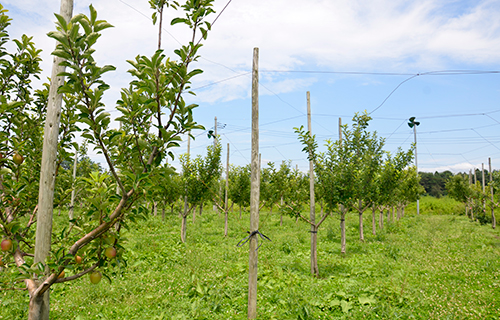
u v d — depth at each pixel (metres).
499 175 20.23
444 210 32.47
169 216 21.66
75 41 2.53
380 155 13.57
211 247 11.08
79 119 2.64
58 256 2.75
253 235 5.43
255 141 5.59
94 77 2.71
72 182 4.55
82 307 5.47
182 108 3.07
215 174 13.47
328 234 14.38
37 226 2.98
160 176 3.12
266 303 5.80
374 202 14.80
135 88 3.25
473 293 6.44
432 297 6.07
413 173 21.83
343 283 7.17
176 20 3.00
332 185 8.52
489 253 10.38
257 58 5.73
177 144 3.09
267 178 18.94
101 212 2.90
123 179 3.41
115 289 6.30
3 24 4.53
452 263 9.13
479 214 22.94
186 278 7.20
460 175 24.72
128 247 9.99
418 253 10.37
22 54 4.82
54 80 3.11
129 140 3.23
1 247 3.09
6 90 4.53
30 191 4.02
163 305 5.73
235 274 7.64
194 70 2.95
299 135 8.45
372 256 10.13
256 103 5.66
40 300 2.93
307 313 5.20
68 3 3.09
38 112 4.67
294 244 12.06
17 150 4.05
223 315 5.36
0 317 4.82
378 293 6.18
